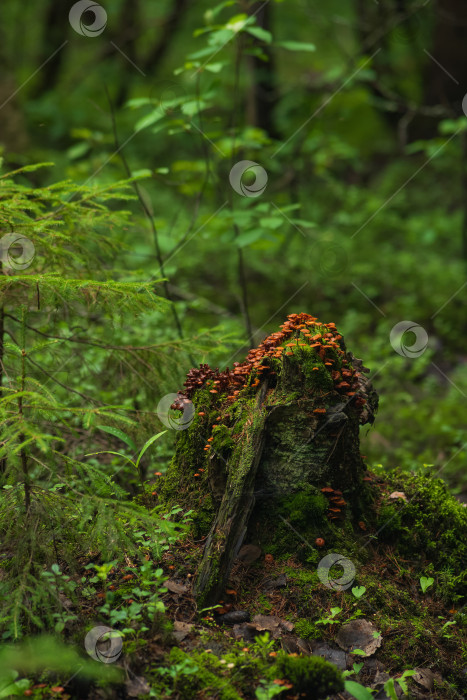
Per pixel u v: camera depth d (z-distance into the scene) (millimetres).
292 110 10758
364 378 3547
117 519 2744
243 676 2602
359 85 9969
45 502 2719
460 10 11258
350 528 3314
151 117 5168
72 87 14375
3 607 2555
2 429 2529
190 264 8781
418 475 3818
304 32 16094
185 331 5590
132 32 14008
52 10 13523
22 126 8227
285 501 3221
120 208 6352
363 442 5637
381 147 13508
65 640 2600
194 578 2955
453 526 3500
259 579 3084
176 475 3453
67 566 3012
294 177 8906
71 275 3842
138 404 4348
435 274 9328
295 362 3211
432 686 2793
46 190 3621
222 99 11742
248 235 5402
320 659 2678
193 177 6438
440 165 12844
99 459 4246
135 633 2693
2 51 10133
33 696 2391
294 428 3197
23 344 2650
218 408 3436
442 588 3260
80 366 4438
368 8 12570
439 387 6969
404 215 11945
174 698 2480
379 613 3035
